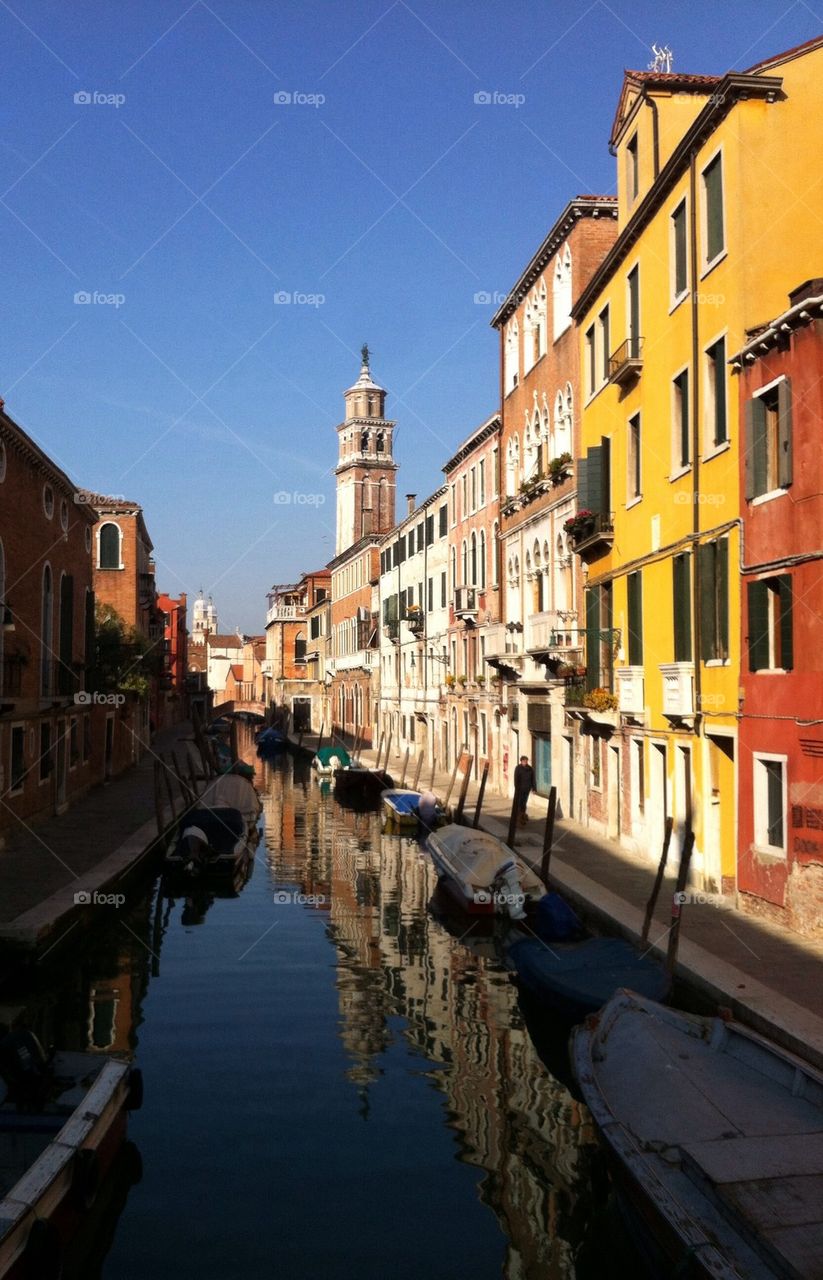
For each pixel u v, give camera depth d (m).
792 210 14.73
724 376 15.36
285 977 14.38
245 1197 8.10
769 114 14.78
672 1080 8.28
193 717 38.97
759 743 13.96
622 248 19.88
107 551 41.97
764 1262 5.87
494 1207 7.98
